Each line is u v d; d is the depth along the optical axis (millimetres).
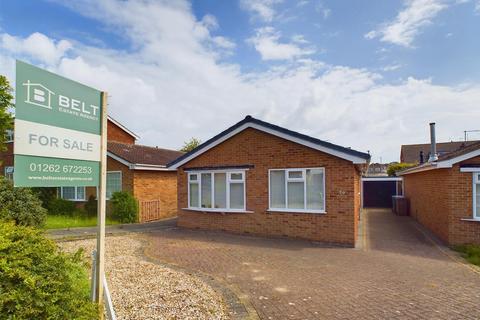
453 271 7293
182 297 5250
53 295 2836
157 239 11328
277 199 11820
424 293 5832
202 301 5125
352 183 10367
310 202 11180
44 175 3242
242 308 5031
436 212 12367
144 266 7316
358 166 11625
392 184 25688
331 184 10734
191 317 4516
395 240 11359
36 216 11734
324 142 10688
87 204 17016
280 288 6062
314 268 7496
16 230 3309
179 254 8891
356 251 9469
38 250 3150
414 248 9977
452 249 9836
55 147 3361
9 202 10984
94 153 3834
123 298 5133
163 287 5734
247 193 12430
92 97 3840
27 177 3078
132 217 16234
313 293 5809
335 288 6078
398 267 7625
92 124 3822
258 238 11672
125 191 16641
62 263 3338
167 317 4465
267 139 12070
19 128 3020
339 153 10398
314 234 10984
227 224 12906
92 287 3727
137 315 4488
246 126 12320
